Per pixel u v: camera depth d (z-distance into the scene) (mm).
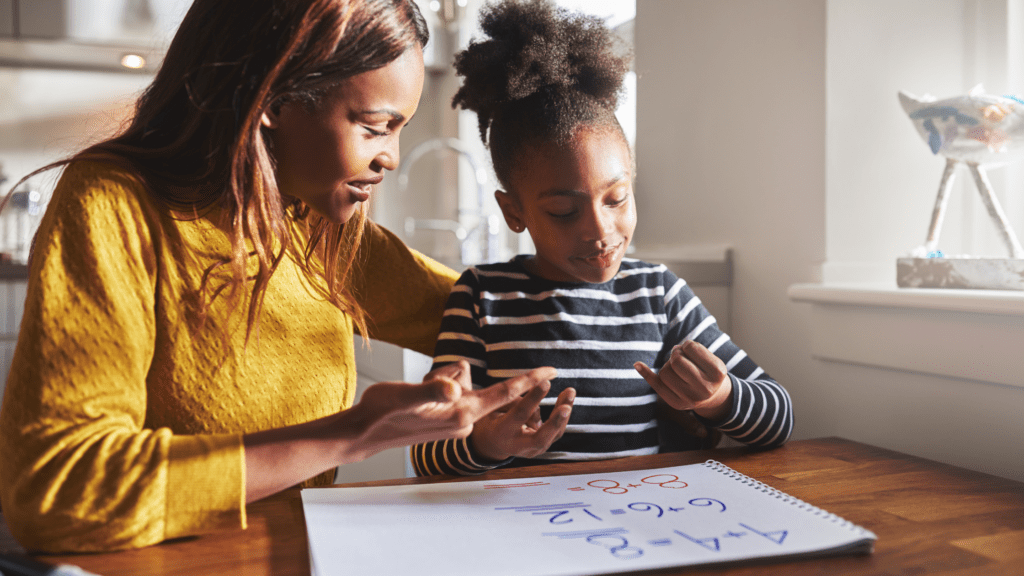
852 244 1106
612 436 834
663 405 903
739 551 470
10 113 2688
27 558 408
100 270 535
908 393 937
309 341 713
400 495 601
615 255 779
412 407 512
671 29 1446
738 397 748
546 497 589
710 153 1349
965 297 825
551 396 823
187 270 628
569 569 444
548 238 784
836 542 483
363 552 472
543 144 754
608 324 865
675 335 884
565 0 1007
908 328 914
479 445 692
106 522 484
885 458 740
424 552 471
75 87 2750
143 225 590
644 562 453
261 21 565
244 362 653
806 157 1128
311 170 598
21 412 497
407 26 585
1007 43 1064
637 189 1562
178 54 630
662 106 1480
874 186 1113
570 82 789
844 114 1091
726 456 750
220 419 643
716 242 1339
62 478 481
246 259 613
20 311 2096
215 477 503
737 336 1289
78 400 504
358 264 899
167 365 623
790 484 651
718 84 1321
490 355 848
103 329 524
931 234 1002
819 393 1104
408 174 3029
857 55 1093
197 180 626
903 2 1110
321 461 528
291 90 559
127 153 620
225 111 593
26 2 2371
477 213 2371
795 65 1144
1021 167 1067
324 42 547
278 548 508
